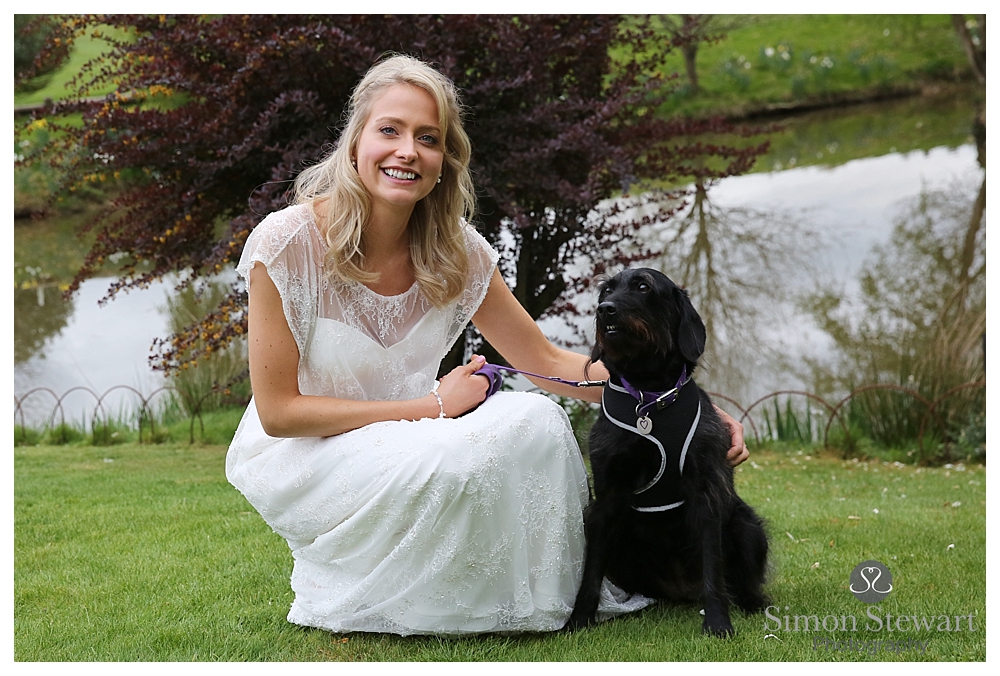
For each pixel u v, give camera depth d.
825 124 16.84
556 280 6.07
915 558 3.62
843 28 19.14
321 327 2.71
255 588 3.27
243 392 8.21
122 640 2.79
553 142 5.16
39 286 11.70
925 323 8.92
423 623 2.64
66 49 6.84
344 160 2.68
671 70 17.78
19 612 3.07
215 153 5.52
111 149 5.38
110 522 4.33
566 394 3.18
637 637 2.71
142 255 5.87
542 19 5.64
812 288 10.28
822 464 6.24
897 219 11.77
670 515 2.85
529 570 2.64
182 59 5.44
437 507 2.46
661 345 2.74
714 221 11.84
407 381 2.89
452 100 2.78
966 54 17.28
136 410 8.24
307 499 2.67
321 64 5.24
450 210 2.84
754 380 8.36
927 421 6.67
